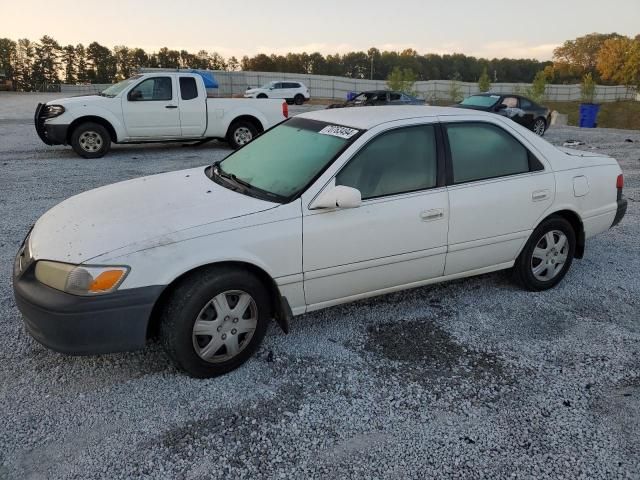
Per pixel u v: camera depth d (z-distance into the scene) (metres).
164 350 3.10
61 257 2.87
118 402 2.90
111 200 3.53
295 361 3.34
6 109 25.44
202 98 11.55
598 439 2.69
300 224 3.21
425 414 2.86
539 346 3.57
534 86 40.38
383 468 2.47
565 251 4.45
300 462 2.50
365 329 3.77
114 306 2.78
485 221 3.91
